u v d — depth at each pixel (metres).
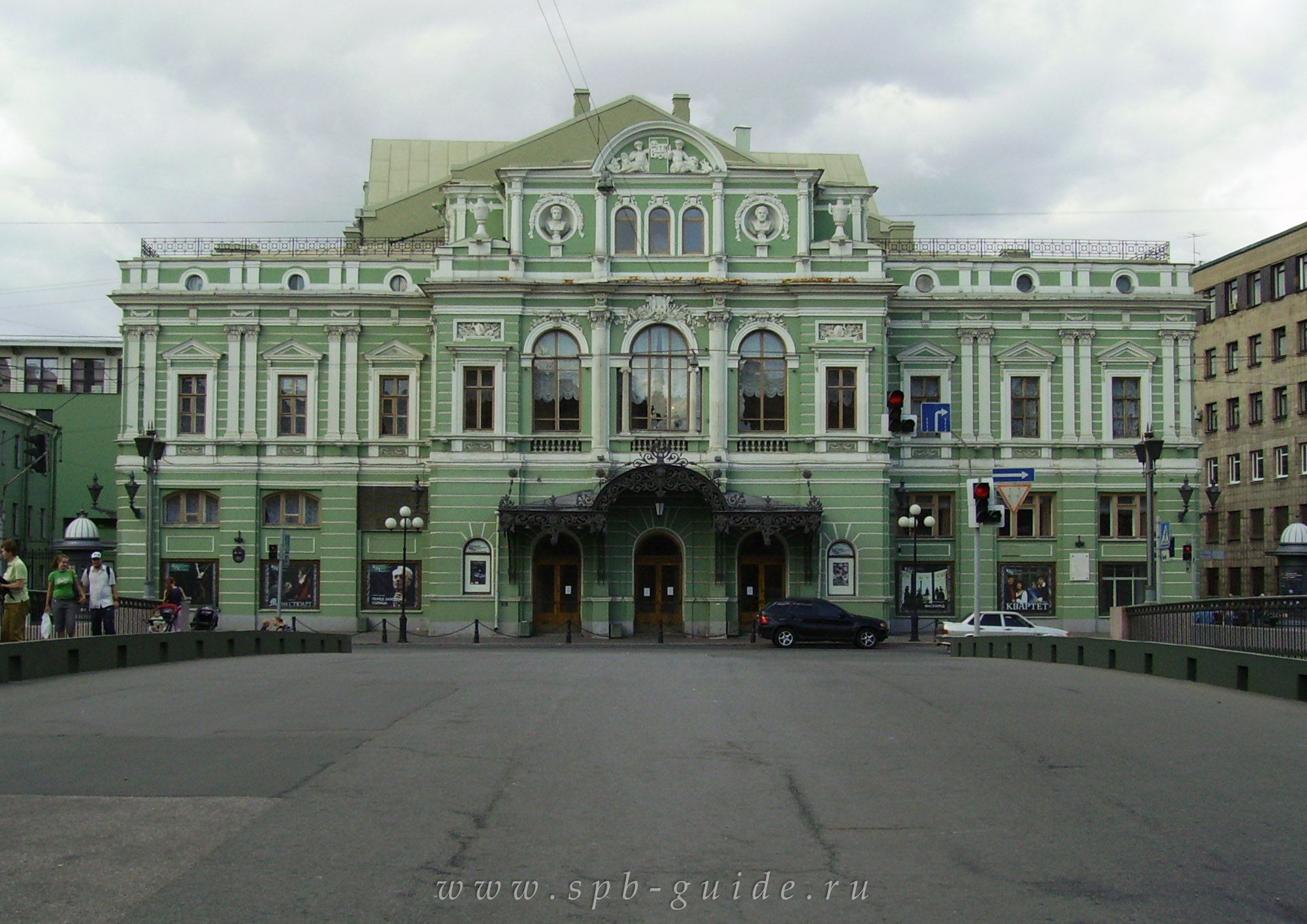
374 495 55.41
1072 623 55.09
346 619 54.72
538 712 16.83
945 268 56.22
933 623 55.00
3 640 22.22
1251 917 8.57
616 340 52.69
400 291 55.62
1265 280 77.56
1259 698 19.16
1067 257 56.41
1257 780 12.58
